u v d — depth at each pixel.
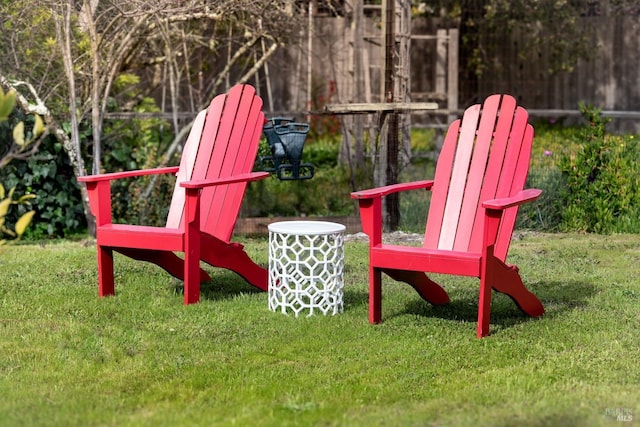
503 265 4.42
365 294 5.25
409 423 3.06
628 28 13.85
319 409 3.21
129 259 6.23
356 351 4.01
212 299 5.09
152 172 5.39
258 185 8.35
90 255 6.39
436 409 3.22
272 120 6.38
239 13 8.61
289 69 12.45
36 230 7.60
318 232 4.65
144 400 3.33
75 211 7.70
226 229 5.26
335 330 4.38
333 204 8.63
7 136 7.28
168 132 9.48
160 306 4.86
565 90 14.19
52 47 7.23
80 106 7.61
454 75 11.82
